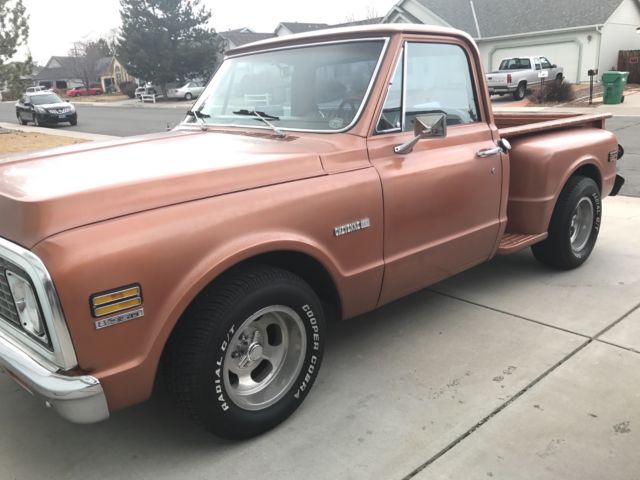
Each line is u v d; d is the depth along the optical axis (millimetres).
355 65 3328
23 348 2379
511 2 32156
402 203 3248
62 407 2197
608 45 28766
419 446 2713
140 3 44531
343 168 3016
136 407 3119
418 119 3148
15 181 2518
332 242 2922
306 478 2539
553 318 3992
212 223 2459
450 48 3680
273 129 3432
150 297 2285
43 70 91625
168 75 46594
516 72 24625
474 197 3742
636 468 2518
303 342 2891
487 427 2826
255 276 2615
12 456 2760
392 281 3326
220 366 2533
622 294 4363
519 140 4449
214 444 2789
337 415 2973
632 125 14688
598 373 3266
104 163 2771
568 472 2510
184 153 2955
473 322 3982
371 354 3590
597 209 4941
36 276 2102
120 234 2230
